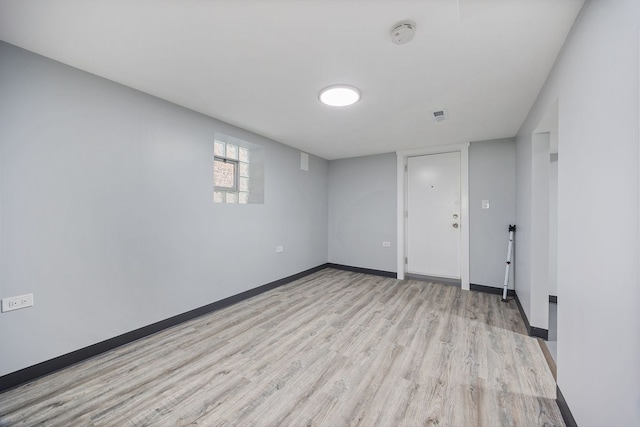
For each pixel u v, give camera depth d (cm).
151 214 237
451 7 128
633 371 88
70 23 142
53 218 180
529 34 147
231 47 164
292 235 419
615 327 98
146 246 233
